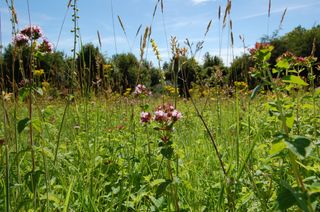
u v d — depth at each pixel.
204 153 4.39
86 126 4.18
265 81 2.11
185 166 3.44
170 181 2.39
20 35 2.94
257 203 2.78
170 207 2.72
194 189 2.95
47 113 3.14
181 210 2.63
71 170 3.67
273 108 2.11
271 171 2.89
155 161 3.75
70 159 4.09
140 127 5.72
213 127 5.54
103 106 6.82
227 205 2.89
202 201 3.03
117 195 3.23
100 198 3.24
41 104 6.18
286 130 1.97
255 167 3.40
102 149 4.29
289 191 1.68
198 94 8.02
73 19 3.52
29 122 2.58
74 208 2.94
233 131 4.28
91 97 6.30
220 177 3.32
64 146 4.28
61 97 8.10
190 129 5.64
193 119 6.88
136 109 7.60
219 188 3.15
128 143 4.46
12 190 2.70
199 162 4.11
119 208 2.81
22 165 3.67
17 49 3.00
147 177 3.04
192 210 2.78
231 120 5.55
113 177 3.68
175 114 2.68
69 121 5.69
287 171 2.94
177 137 4.91
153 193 2.96
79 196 3.00
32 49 2.98
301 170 2.82
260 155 4.01
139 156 4.15
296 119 3.60
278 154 2.07
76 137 4.77
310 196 1.75
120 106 7.49
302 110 4.79
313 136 3.57
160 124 2.71
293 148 1.63
